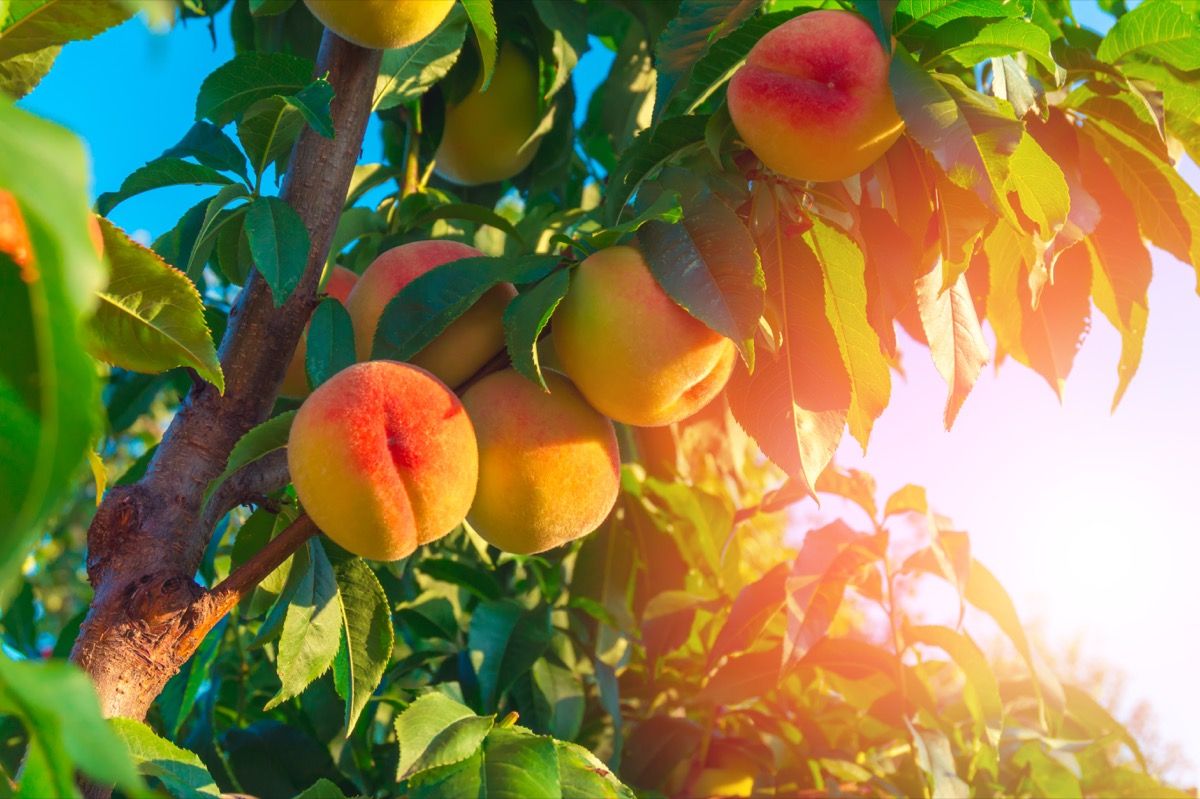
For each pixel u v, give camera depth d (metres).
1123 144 0.83
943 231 0.76
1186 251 0.84
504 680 0.95
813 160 0.72
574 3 1.03
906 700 0.95
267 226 0.73
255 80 0.77
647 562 1.09
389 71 0.92
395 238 0.99
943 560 0.92
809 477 0.75
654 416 0.73
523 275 0.73
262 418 0.73
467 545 1.06
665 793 0.99
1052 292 0.85
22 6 0.57
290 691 0.72
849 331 0.78
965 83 0.77
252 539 0.79
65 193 0.32
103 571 0.69
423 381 0.70
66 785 0.46
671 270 0.71
